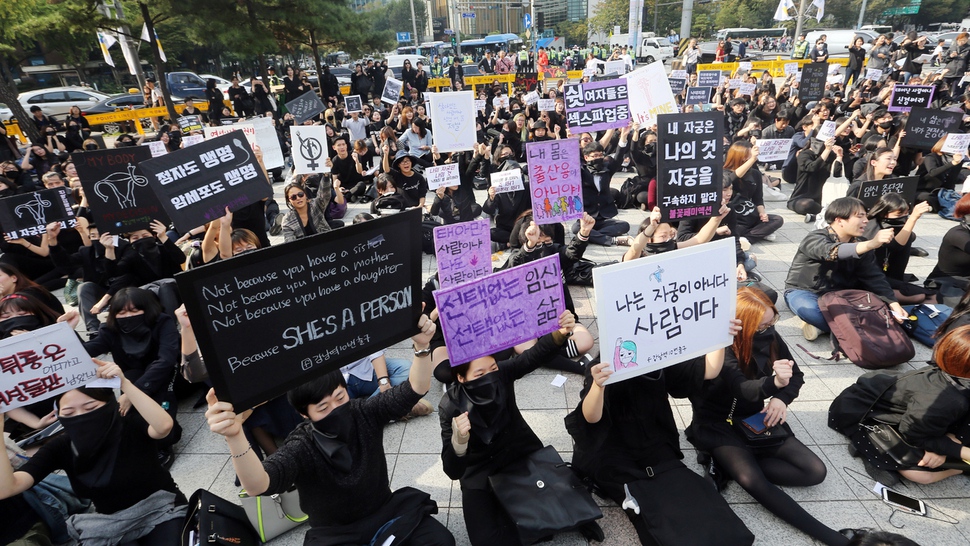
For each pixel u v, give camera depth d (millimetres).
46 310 4129
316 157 8188
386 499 2674
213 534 2742
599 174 7824
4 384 2518
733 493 3395
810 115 9297
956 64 15531
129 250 5656
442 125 7598
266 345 2178
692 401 3434
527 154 5219
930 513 3174
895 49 18250
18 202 6352
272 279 2137
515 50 52625
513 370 3180
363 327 2436
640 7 37719
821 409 4109
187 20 17703
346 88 24422
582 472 3299
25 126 16641
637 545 3041
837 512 3219
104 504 2914
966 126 10555
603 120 7789
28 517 3092
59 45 30297
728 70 22766
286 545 3188
